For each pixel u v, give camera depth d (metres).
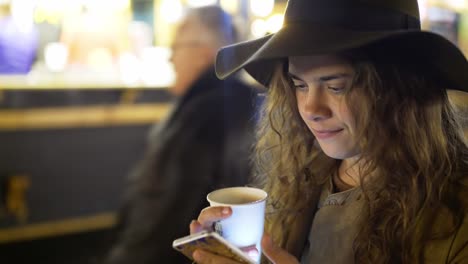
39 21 3.15
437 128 0.83
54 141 3.22
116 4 3.33
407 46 0.78
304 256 0.98
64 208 3.33
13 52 3.06
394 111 0.81
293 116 1.01
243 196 0.87
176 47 1.81
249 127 1.60
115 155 3.43
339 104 0.81
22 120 3.07
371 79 0.79
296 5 0.83
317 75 0.80
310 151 1.03
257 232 0.81
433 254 0.78
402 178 0.82
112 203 3.48
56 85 3.13
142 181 1.63
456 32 2.78
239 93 1.62
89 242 3.40
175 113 1.66
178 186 1.56
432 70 0.80
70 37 3.23
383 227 0.82
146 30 3.46
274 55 0.76
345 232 0.89
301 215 1.00
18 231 3.18
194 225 0.81
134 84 3.37
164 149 1.60
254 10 3.17
